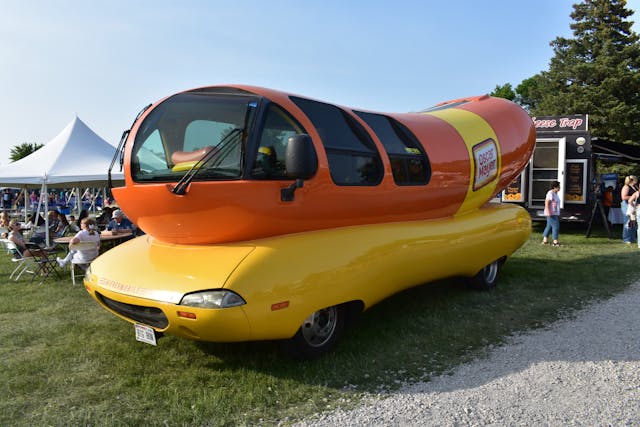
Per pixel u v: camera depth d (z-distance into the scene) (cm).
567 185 1191
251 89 408
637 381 363
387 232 463
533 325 499
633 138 2953
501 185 668
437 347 438
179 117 405
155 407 331
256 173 367
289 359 407
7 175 1123
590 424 303
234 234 381
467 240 557
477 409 323
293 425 305
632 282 684
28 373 388
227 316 334
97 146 1335
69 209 2302
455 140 581
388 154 481
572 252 942
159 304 351
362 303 430
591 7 3353
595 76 3114
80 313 568
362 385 362
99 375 384
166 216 381
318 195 404
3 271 879
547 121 1213
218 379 374
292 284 363
